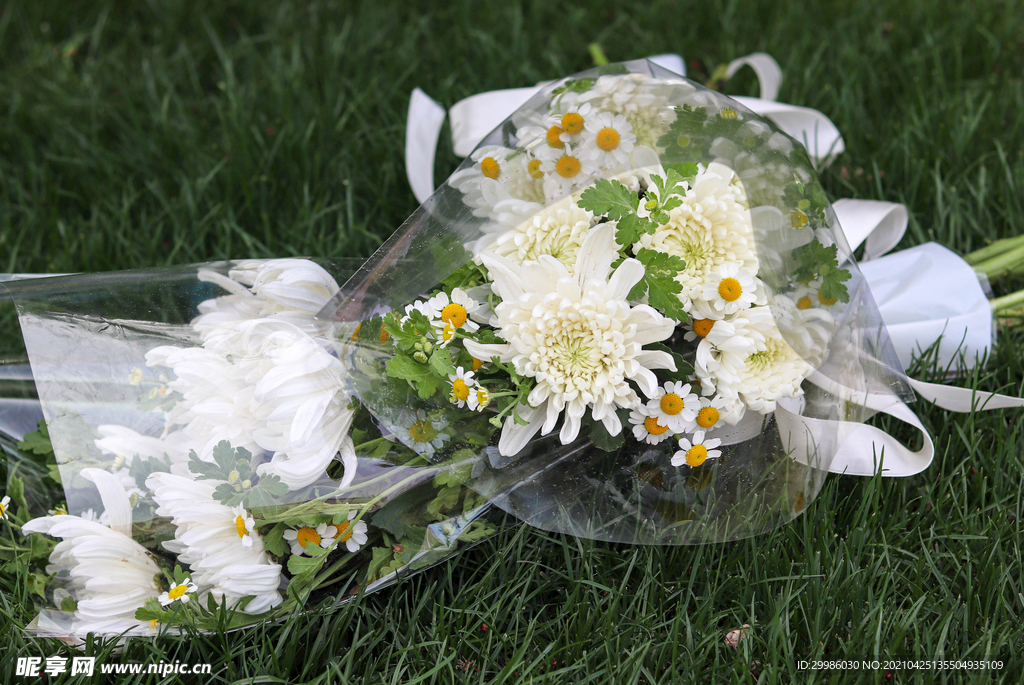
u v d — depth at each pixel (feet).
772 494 4.23
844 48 6.38
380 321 4.09
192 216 5.17
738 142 4.09
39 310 4.10
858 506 4.41
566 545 4.29
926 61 6.24
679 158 4.05
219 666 4.17
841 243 4.16
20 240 5.12
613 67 4.22
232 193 5.36
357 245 5.10
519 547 4.31
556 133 4.06
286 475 4.02
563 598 4.33
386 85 6.29
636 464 4.14
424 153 4.93
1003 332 4.72
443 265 4.05
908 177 5.16
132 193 5.41
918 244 4.99
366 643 4.25
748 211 4.05
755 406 4.08
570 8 7.19
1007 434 4.52
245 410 4.04
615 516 4.21
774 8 7.06
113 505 4.02
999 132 5.37
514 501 4.17
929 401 4.49
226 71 6.30
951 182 5.15
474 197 4.07
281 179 5.52
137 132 5.90
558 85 4.18
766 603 4.28
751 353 4.07
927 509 4.42
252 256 5.11
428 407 4.07
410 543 4.17
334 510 4.08
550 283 3.99
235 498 4.03
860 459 4.37
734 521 4.24
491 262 3.99
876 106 5.91
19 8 7.37
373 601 4.30
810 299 4.09
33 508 4.14
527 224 4.02
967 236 5.00
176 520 4.02
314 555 4.10
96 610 4.07
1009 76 6.01
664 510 4.20
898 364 4.28
